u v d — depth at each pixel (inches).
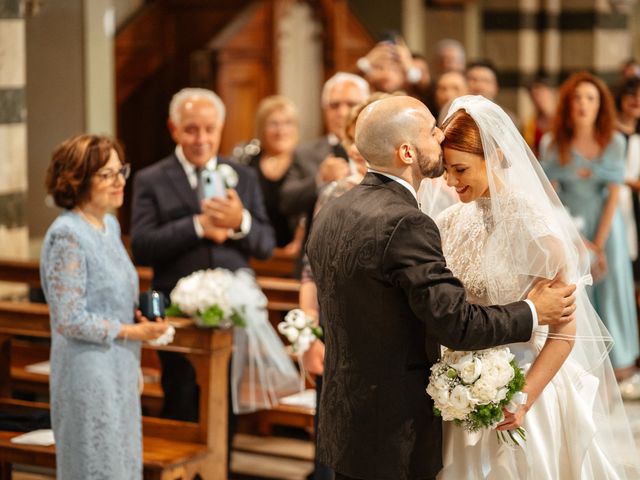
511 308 130.0
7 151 250.5
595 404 144.4
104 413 166.2
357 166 181.9
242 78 385.1
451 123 137.6
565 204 284.5
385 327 130.0
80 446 165.5
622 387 282.4
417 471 131.7
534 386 134.0
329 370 136.6
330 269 133.7
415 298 125.7
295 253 276.2
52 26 330.0
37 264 241.3
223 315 191.8
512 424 132.9
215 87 375.2
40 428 195.9
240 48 382.3
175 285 209.3
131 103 378.9
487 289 136.6
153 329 170.4
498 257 135.0
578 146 281.9
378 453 131.0
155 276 213.0
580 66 555.8
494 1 539.2
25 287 258.1
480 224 139.1
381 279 128.1
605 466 143.3
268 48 395.2
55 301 164.1
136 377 173.0
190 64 382.0
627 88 308.0
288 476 229.6
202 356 193.2
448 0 513.7
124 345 169.9
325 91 245.8
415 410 131.6
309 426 222.5
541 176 142.2
